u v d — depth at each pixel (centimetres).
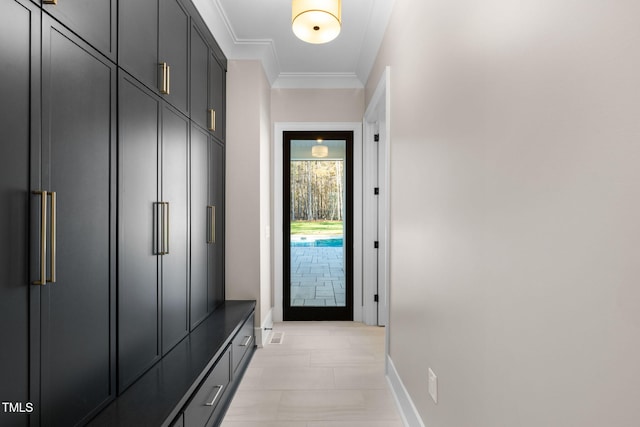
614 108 59
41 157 101
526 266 85
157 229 173
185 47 211
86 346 122
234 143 309
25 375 97
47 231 103
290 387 238
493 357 101
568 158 70
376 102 299
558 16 73
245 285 309
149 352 166
